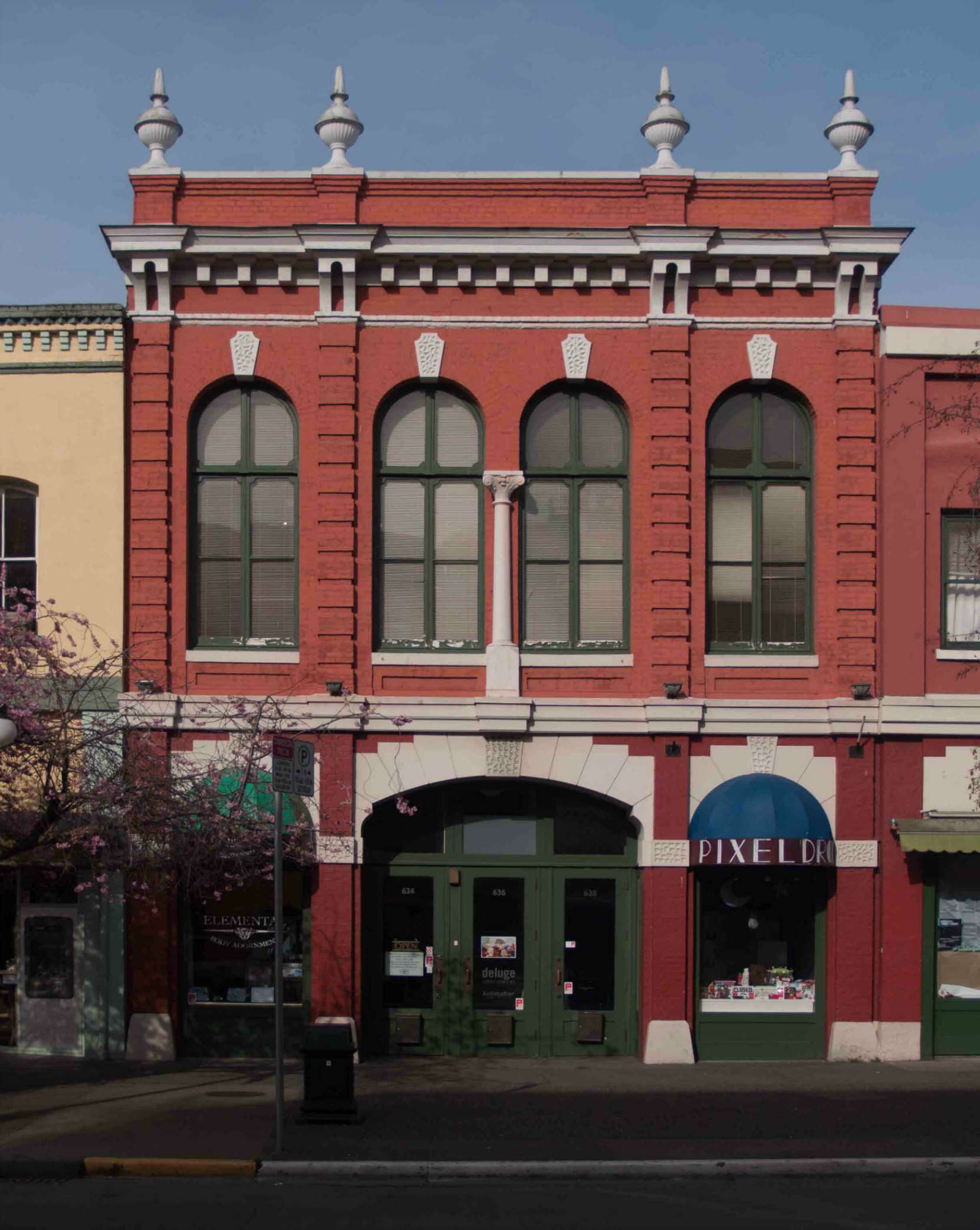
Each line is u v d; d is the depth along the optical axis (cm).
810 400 1928
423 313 1922
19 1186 1216
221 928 1884
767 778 1861
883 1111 1515
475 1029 1900
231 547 1920
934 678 1898
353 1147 1323
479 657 1894
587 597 1928
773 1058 1884
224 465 1923
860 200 1945
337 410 1892
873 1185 1240
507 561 1894
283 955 1867
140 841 1697
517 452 1906
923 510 1900
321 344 1902
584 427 1947
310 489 1903
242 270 1905
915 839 1817
